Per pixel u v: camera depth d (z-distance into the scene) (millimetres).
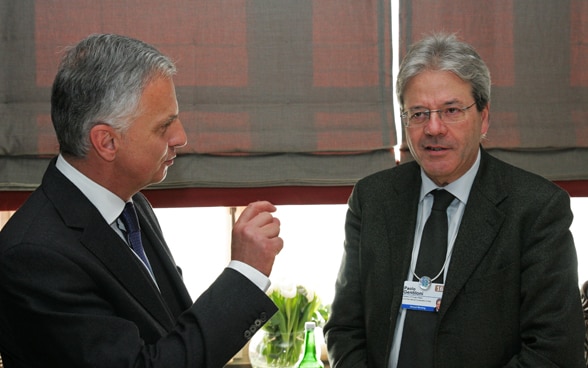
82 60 1360
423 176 1834
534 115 2455
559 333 1615
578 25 2471
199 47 2396
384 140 2426
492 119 2441
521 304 1695
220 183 2414
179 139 1467
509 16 2449
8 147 2326
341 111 2434
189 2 2387
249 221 1446
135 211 1582
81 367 1269
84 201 1399
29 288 1284
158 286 1604
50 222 1349
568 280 1646
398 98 1755
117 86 1339
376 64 2441
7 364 1415
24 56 2344
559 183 2490
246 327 1362
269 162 2426
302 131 2412
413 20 2428
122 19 2367
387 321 1781
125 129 1357
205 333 1312
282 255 2637
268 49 2416
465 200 1775
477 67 1669
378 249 1822
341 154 2453
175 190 2414
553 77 2469
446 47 1672
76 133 1366
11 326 1343
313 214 2635
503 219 1694
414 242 1814
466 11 2438
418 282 1742
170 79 1427
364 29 2434
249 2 2404
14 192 2375
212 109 2400
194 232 2607
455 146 1669
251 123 2406
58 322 1273
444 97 1646
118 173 1418
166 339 1333
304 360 2158
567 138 2453
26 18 2340
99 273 1359
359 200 1934
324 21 2424
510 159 2459
